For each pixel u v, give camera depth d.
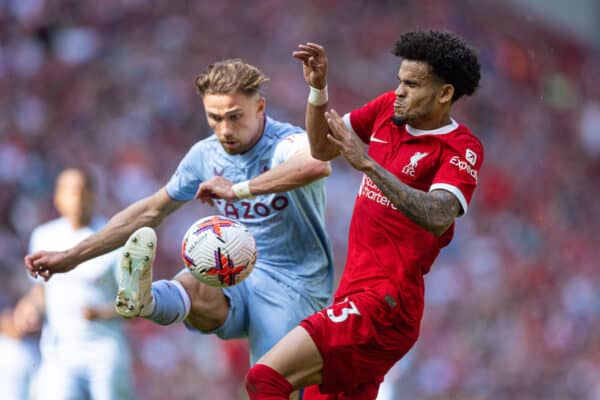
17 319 27.92
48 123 58.19
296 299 18.58
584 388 57.31
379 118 16.72
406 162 15.98
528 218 78.88
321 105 16.56
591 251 77.88
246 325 18.72
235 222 16.61
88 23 68.94
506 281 65.38
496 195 78.88
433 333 55.59
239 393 43.16
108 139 58.91
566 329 62.47
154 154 59.84
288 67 78.94
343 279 16.58
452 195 15.27
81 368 26.55
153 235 15.77
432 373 52.19
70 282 26.53
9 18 66.75
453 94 15.91
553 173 90.00
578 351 61.00
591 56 123.44
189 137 63.50
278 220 18.45
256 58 77.56
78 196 27.44
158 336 44.22
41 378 26.91
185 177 18.75
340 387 16.17
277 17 83.19
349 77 84.69
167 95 65.06
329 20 86.81
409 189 14.86
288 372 15.58
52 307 26.78
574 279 70.50
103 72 65.19
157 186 57.59
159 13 73.56
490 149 87.75
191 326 18.12
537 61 110.56
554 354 59.66
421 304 16.42
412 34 15.85
